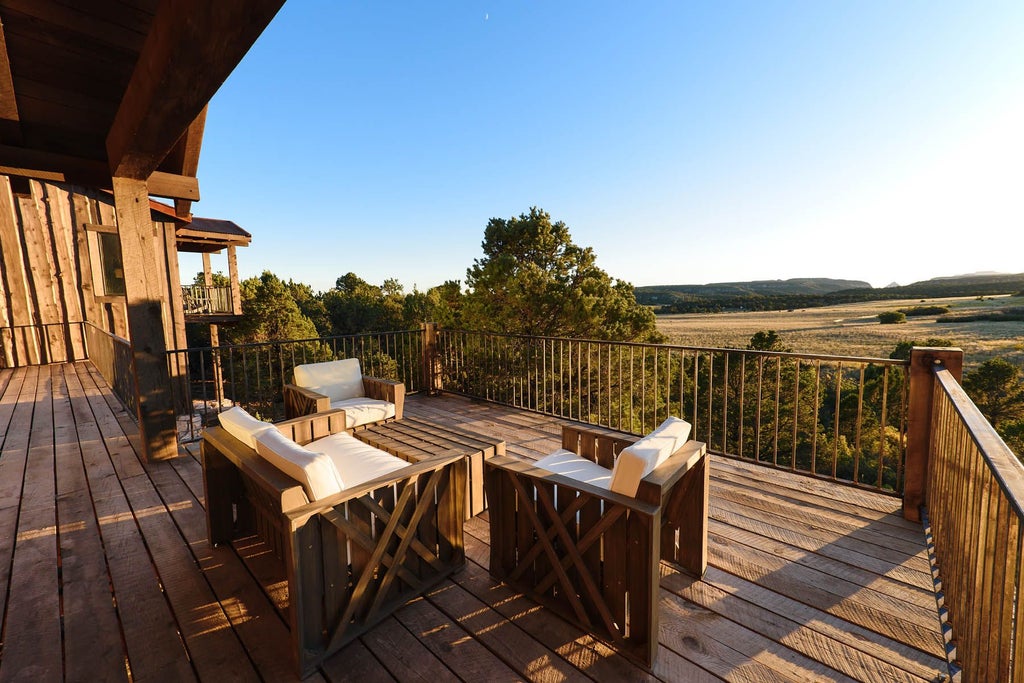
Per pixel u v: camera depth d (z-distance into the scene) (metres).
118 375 6.05
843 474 16.67
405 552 1.95
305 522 1.58
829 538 2.43
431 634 1.79
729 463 3.57
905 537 2.42
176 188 4.09
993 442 1.30
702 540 2.08
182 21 1.60
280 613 1.93
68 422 5.06
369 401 3.87
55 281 9.46
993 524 1.31
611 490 1.73
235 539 2.55
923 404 2.53
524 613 1.92
